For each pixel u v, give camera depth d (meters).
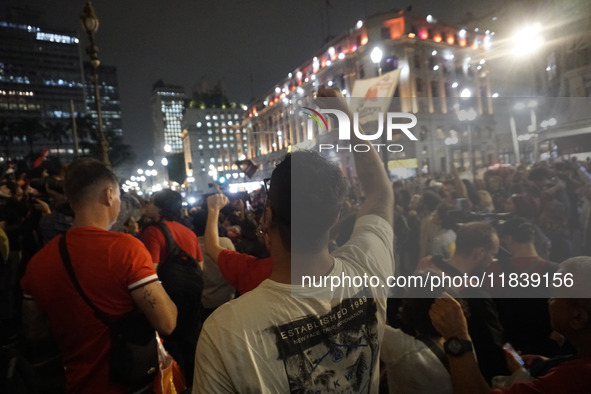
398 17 27.45
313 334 0.94
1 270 3.43
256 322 0.91
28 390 1.46
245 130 64.19
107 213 1.74
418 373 1.39
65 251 1.55
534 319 1.47
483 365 1.44
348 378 0.97
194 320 2.62
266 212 1.01
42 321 1.69
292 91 43.38
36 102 107.06
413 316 1.38
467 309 1.31
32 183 5.97
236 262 1.91
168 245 2.67
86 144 65.19
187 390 2.63
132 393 1.60
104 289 1.53
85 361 1.55
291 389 0.89
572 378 1.13
